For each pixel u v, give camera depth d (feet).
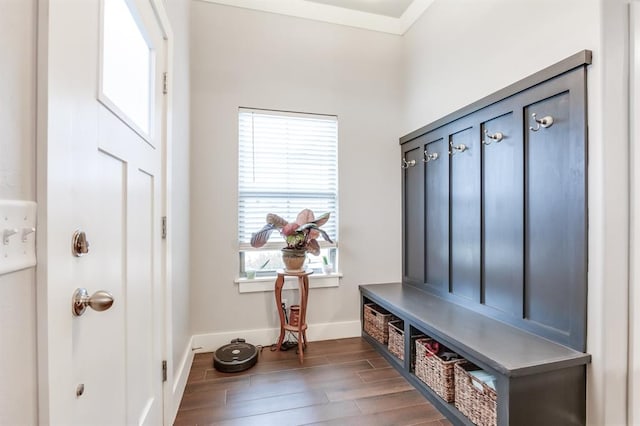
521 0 5.94
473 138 7.16
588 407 4.66
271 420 5.64
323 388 6.67
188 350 7.59
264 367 7.57
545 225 5.43
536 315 5.61
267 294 8.94
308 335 9.22
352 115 9.70
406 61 9.93
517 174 5.98
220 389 6.62
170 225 5.64
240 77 8.77
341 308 9.57
